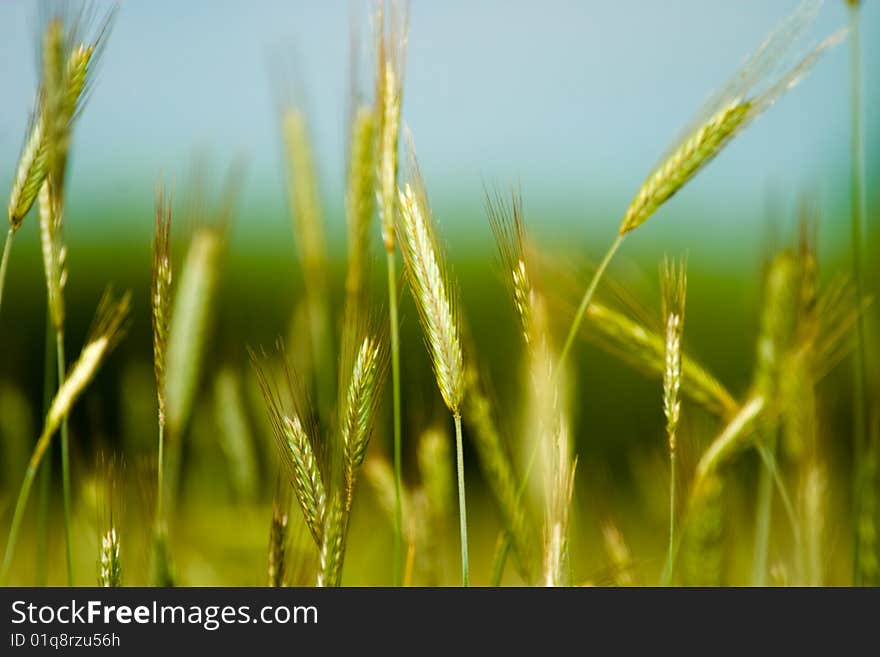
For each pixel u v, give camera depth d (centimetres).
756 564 113
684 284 104
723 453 110
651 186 102
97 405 112
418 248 101
